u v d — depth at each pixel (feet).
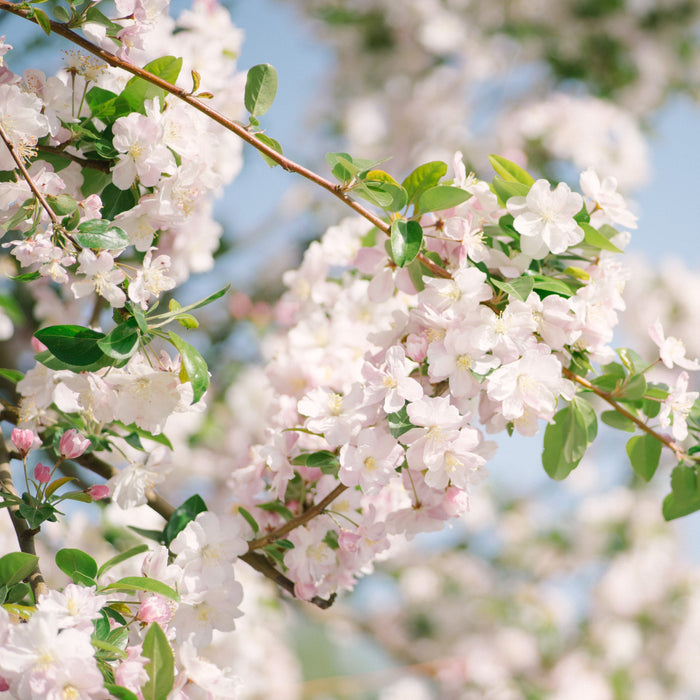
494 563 11.02
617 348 4.71
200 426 8.11
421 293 4.50
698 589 9.98
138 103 4.56
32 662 4.11
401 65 10.94
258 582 7.03
